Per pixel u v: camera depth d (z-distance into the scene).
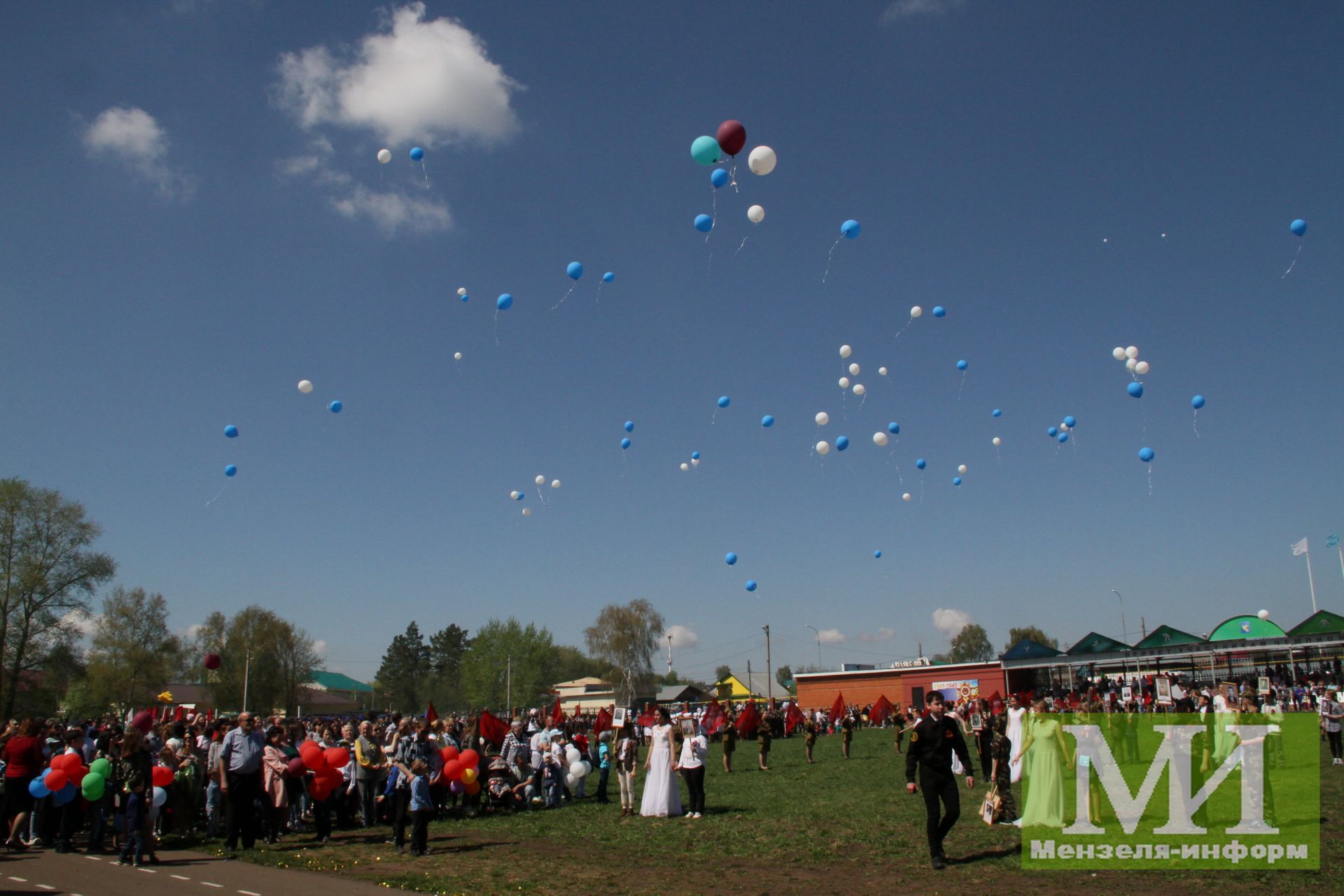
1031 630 118.31
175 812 13.32
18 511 44.72
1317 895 8.00
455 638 128.50
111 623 58.41
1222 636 37.09
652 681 85.38
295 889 9.31
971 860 9.91
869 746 33.25
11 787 12.70
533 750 17.41
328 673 121.94
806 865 10.16
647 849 11.73
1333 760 19.56
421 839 11.55
